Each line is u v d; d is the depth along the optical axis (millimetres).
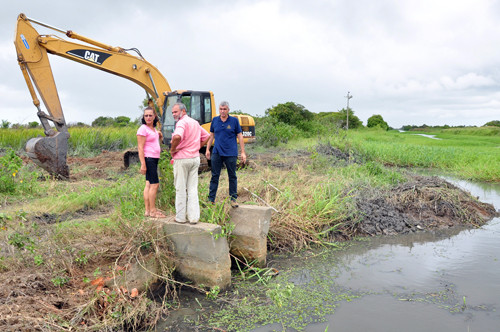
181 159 5254
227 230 5793
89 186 10141
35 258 4785
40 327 3689
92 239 5613
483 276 5719
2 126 22047
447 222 8688
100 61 12141
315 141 22547
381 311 4680
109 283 4602
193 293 5234
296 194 8445
